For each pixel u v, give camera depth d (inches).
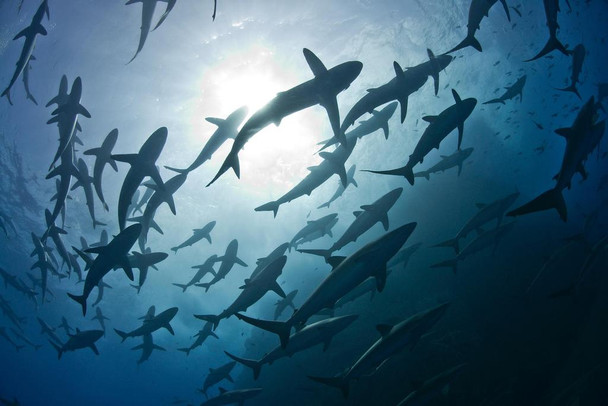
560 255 404.8
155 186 313.9
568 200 982.4
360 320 674.2
